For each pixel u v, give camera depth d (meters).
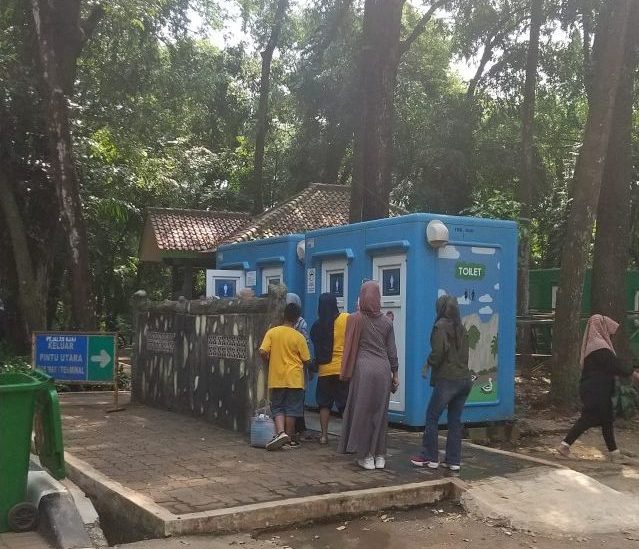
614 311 13.34
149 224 24.55
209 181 38.31
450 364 7.40
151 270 37.78
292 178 33.12
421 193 27.00
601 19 14.60
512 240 10.19
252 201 36.41
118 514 6.26
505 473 7.32
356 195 16.67
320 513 6.09
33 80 16.89
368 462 7.34
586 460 9.08
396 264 9.80
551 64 25.28
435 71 29.97
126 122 24.36
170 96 27.11
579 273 12.12
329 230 11.13
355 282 10.50
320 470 7.30
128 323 33.16
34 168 17.03
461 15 24.64
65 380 11.95
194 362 10.80
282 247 12.62
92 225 25.64
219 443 8.75
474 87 27.61
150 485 6.64
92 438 9.09
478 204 18.75
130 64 24.05
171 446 8.55
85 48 23.28
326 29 24.89
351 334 7.48
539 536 5.91
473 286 9.83
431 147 27.16
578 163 12.40
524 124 22.20
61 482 6.52
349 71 25.19
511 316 10.18
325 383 8.74
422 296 9.45
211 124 36.94
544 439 10.33
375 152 13.46
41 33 15.32
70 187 15.44
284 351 8.47
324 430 8.71
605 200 13.58
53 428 5.56
